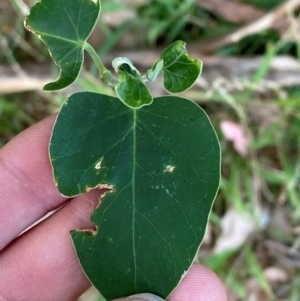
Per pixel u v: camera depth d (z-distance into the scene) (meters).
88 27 0.09
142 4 0.18
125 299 0.10
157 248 0.10
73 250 0.12
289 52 0.19
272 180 0.19
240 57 0.18
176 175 0.10
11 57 0.18
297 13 0.18
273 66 0.18
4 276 0.13
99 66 0.10
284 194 0.19
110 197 0.10
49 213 0.14
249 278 0.20
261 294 0.20
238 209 0.19
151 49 0.18
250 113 0.19
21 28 0.18
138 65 0.18
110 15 0.18
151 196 0.10
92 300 0.19
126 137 0.10
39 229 0.12
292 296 0.20
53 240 0.12
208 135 0.10
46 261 0.13
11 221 0.13
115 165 0.10
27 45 0.18
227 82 0.18
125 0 0.18
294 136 0.19
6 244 0.13
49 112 0.19
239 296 0.20
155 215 0.10
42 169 0.12
